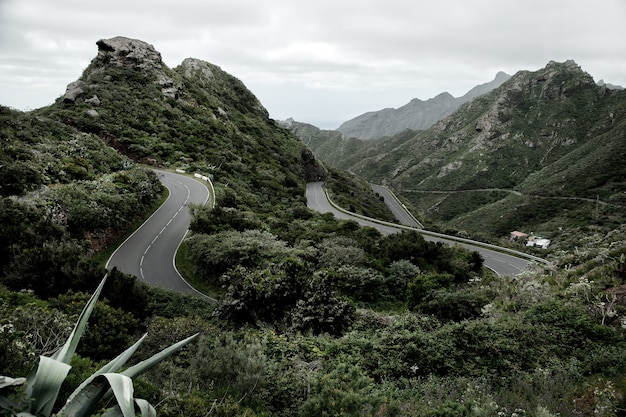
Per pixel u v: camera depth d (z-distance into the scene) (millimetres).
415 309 15281
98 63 74625
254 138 86438
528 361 8656
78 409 2736
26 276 11914
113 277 12828
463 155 176500
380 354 8977
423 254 26203
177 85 78500
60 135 39312
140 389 5332
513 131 176000
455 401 6637
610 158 110562
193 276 23234
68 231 22812
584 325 9641
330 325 11422
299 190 61438
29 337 6098
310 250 23828
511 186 149750
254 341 8641
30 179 25734
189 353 7555
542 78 194125
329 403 5566
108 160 39156
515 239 79125
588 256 17484
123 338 8398
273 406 6227
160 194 39094
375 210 73625
